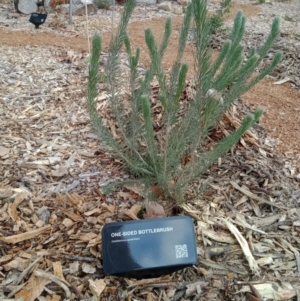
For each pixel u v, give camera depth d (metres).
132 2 0.47
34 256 0.47
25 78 0.90
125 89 0.79
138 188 0.58
